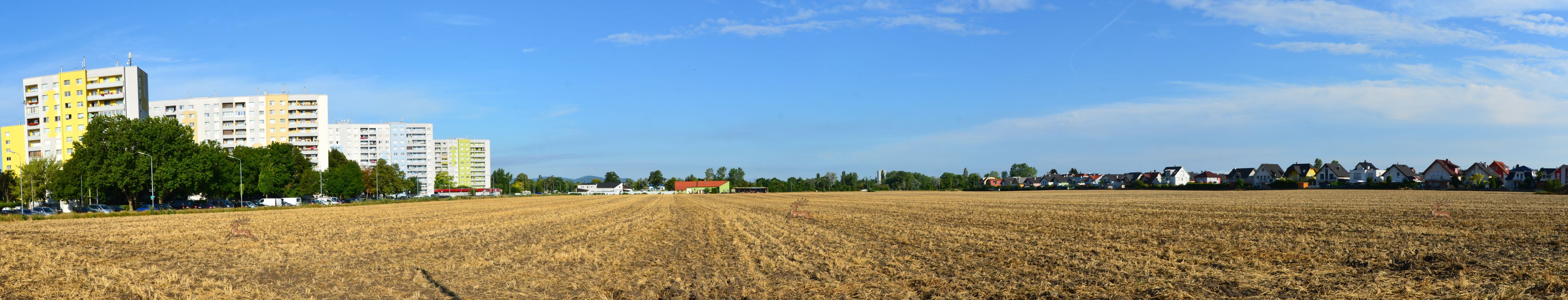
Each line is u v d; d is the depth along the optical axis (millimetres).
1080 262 18141
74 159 80375
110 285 16109
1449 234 24047
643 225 37719
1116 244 22672
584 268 18797
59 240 31062
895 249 22375
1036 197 91500
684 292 15203
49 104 111438
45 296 14977
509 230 34344
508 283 16266
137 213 62500
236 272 18672
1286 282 14547
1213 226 30750
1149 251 20391
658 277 17188
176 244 27406
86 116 110438
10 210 71938
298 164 116250
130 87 111188
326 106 154375
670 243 26781
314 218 51812
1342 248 20203
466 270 18453
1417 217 34219
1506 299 12445
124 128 79750
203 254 23500
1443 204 48188
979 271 17031
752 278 16734
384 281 16891
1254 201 63438
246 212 67938
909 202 77938
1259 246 21031
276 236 31891
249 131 151375
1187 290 14156
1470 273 15242
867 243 24516
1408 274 15352
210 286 16250
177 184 81562
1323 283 14391
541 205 82000
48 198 94562
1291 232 26203
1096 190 144625
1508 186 96000
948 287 14883
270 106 151750
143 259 22359
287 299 14672
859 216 44938
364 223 43219
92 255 23859
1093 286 14594
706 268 18734
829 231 31266
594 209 64812
